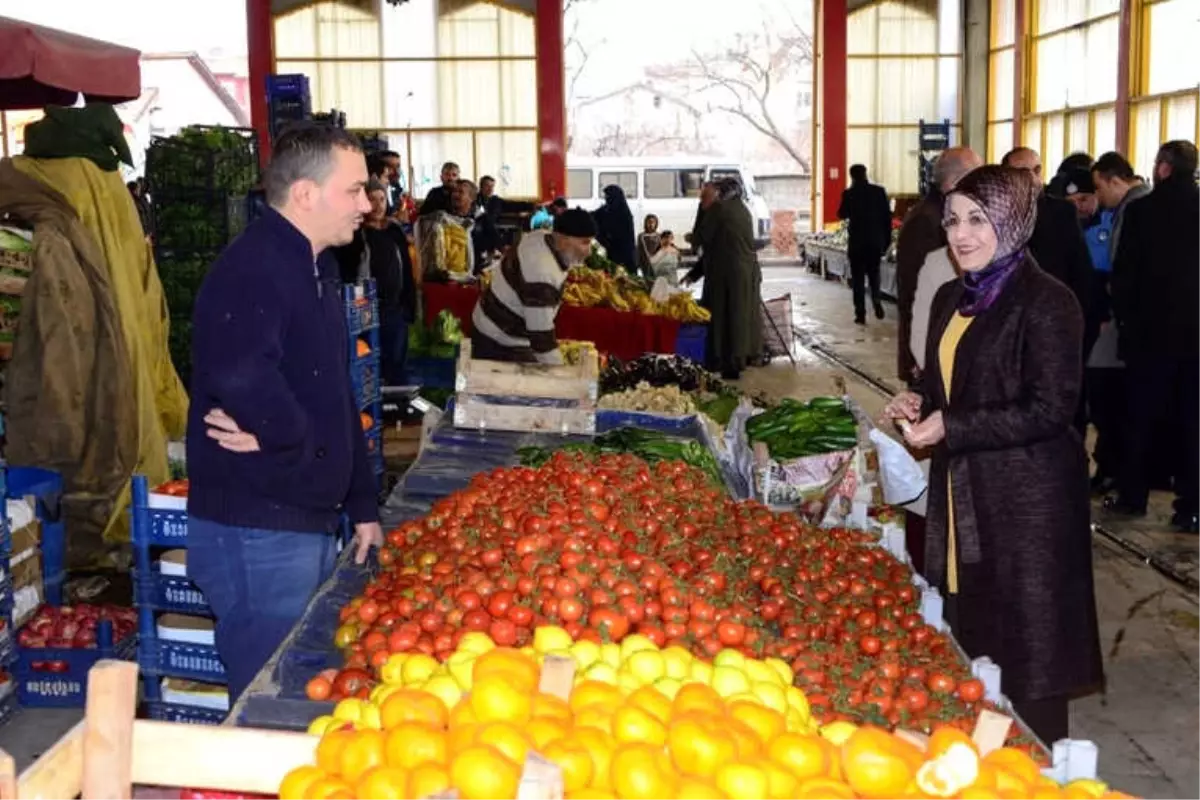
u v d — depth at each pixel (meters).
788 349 12.49
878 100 24.47
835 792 1.75
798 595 3.04
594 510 3.22
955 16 24.23
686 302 11.05
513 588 2.76
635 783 1.73
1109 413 7.02
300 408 2.91
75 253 5.59
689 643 2.68
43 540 4.84
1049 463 3.20
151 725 1.92
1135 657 4.95
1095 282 6.87
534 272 5.89
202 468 3.04
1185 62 17.23
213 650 3.77
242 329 2.85
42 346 5.52
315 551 3.11
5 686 4.33
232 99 38.22
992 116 24.23
